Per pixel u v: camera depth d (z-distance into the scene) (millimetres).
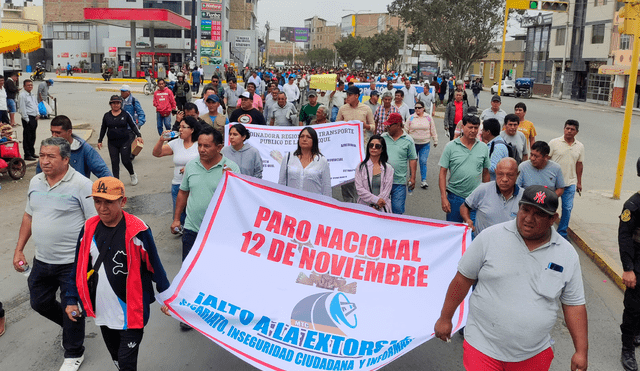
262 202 4781
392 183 6777
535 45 64250
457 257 4762
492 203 5301
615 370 4996
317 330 4363
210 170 5613
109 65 61250
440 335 3672
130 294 3938
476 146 6637
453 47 43844
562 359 5184
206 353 5059
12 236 8234
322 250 4734
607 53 46625
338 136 9484
